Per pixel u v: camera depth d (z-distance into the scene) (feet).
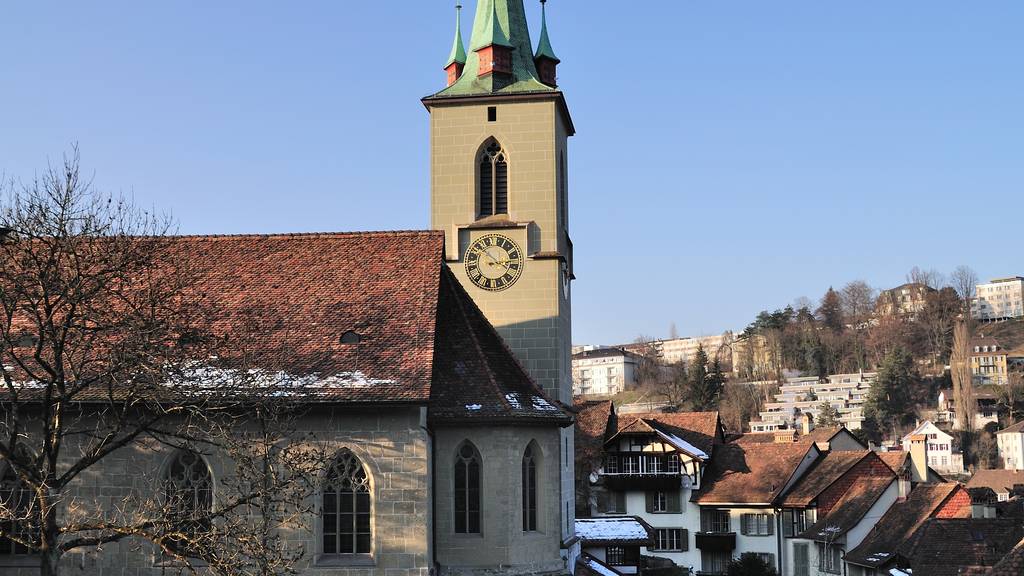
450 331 131.03
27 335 101.09
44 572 90.68
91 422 114.32
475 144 158.20
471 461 123.65
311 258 132.87
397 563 111.86
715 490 290.35
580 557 162.61
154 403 106.22
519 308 154.20
